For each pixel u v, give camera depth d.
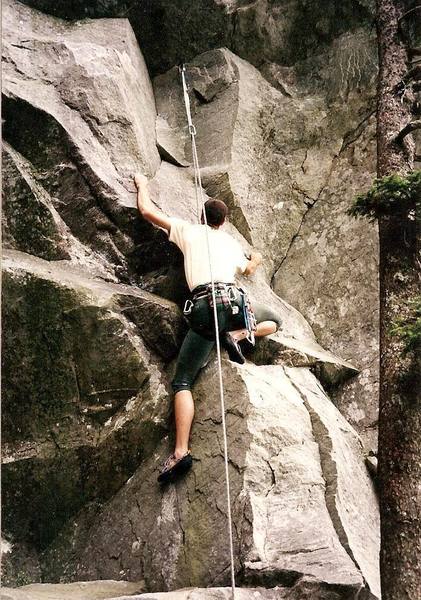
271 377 5.20
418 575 3.83
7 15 6.55
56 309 5.07
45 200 5.50
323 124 6.84
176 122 6.93
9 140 5.61
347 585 3.84
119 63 6.33
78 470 4.98
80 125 5.82
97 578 4.70
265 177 6.69
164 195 6.00
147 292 5.51
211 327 4.95
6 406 5.01
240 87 6.91
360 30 7.03
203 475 4.69
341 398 5.65
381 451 4.15
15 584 4.76
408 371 4.16
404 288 4.39
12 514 4.91
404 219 4.46
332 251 6.32
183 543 4.51
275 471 4.57
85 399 5.05
